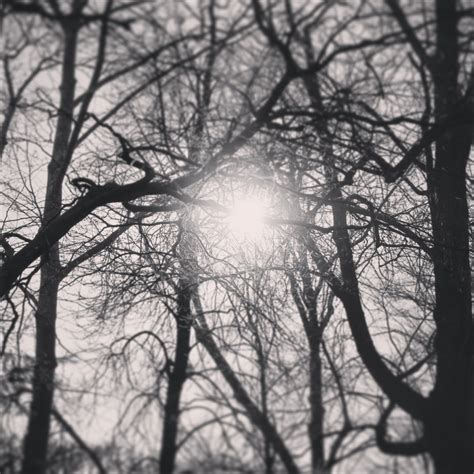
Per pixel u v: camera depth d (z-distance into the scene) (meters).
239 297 9.61
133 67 8.67
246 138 8.30
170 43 8.38
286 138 8.52
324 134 8.64
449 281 9.69
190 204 9.02
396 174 8.63
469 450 7.21
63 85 9.86
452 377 8.27
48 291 10.27
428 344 9.12
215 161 8.39
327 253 10.26
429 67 8.68
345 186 10.08
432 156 9.84
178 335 9.45
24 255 9.00
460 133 9.61
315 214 9.91
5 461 7.08
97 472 7.00
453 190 9.83
